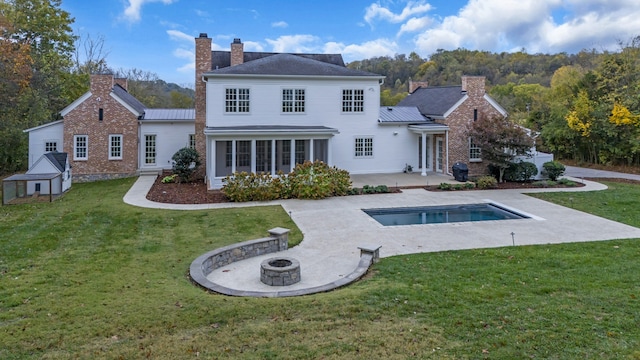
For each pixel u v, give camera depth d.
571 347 5.34
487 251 10.11
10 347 5.36
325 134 21.02
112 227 12.83
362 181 21.92
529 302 6.79
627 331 5.75
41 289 7.50
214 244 10.91
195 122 23.70
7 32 27.06
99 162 24.20
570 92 34.81
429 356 5.13
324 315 6.32
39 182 18.58
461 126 23.94
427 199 17.55
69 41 33.81
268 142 22.44
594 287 7.47
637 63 30.16
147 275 8.33
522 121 36.31
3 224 13.38
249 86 22.11
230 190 17.16
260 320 6.18
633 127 28.45
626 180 23.56
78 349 5.32
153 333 5.76
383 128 24.59
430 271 8.57
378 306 6.65
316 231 12.46
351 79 23.62
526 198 17.78
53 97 32.94
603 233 11.96
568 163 32.94
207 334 5.72
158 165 25.52
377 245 10.12
